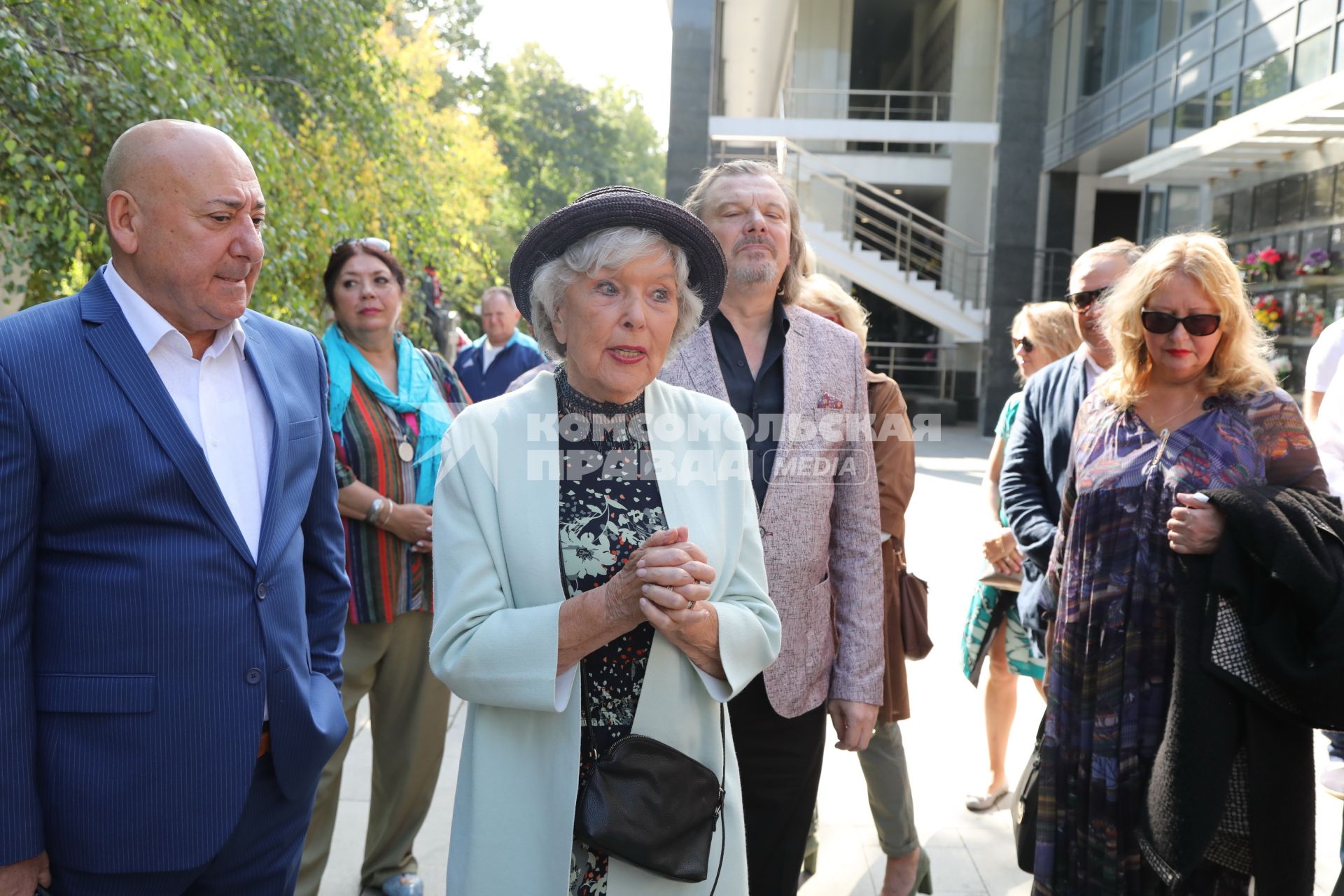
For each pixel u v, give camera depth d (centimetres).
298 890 268
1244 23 1141
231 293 168
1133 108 1464
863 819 352
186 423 165
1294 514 196
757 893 216
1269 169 1084
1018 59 1744
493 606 156
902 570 266
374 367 305
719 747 164
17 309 555
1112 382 231
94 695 157
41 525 158
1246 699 197
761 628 164
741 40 2391
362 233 704
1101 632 216
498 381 625
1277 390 219
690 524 165
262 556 171
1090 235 1873
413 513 280
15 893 153
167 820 160
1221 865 205
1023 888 302
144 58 460
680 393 179
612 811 148
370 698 298
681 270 163
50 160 426
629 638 158
